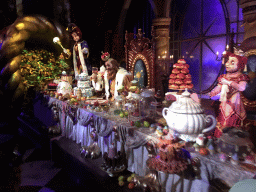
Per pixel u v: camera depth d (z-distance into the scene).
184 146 1.88
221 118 2.68
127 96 3.06
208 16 6.98
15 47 5.75
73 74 5.38
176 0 7.83
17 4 6.85
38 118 5.77
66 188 3.16
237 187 1.34
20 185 3.31
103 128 2.94
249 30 4.66
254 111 4.10
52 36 6.50
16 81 5.76
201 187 1.79
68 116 4.11
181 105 1.91
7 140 5.20
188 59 7.80
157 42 6.81
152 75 5.60
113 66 3.47
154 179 2.21
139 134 2.30
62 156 3.78
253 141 1.78
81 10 7.62
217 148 1.80
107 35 8.21
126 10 8.08
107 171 2.75
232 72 2.60
